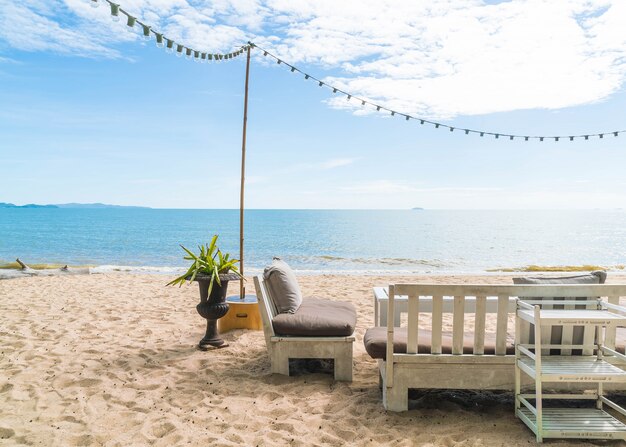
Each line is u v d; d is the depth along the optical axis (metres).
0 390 3.48
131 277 10.37
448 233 47.16
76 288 8.49
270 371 3.87
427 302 3.95
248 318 5.21
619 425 2.68
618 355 2.73
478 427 2.85
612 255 25.36
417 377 3.03
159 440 2.70
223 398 3.35
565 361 2.81
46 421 2.95
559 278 3.09
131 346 4.64
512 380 2.98
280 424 2.91
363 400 3.30
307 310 4.03
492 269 15.70
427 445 2.63
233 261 4.49
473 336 3.27
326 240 37.16
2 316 5.99
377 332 3.34
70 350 4.48
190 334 5.16
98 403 3.25
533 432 2.76
